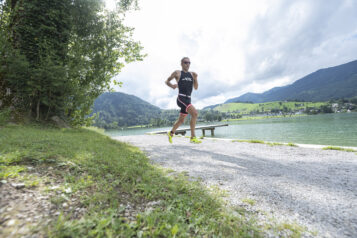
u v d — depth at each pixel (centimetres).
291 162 371
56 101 836
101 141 557
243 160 393
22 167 207
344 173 287
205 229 141
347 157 396
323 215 166
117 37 1161
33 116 818
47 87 766
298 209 178
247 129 4650
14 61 678
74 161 263
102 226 121
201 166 340
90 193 178
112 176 237
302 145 566
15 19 801
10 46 723
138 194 194
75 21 969
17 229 108
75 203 154
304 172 299
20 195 148
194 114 491
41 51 791
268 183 248
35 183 173
